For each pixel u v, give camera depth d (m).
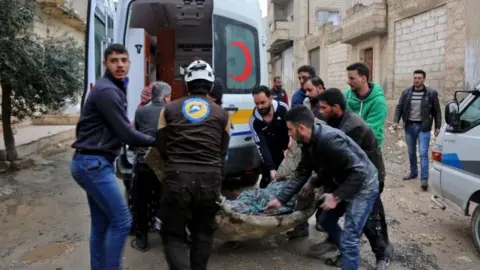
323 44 22.55
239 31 5.00
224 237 3.71
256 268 3.84
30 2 6.75
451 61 12.12
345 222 3.18
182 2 6.15
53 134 10.29
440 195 4.65
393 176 7.36
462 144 4.23
